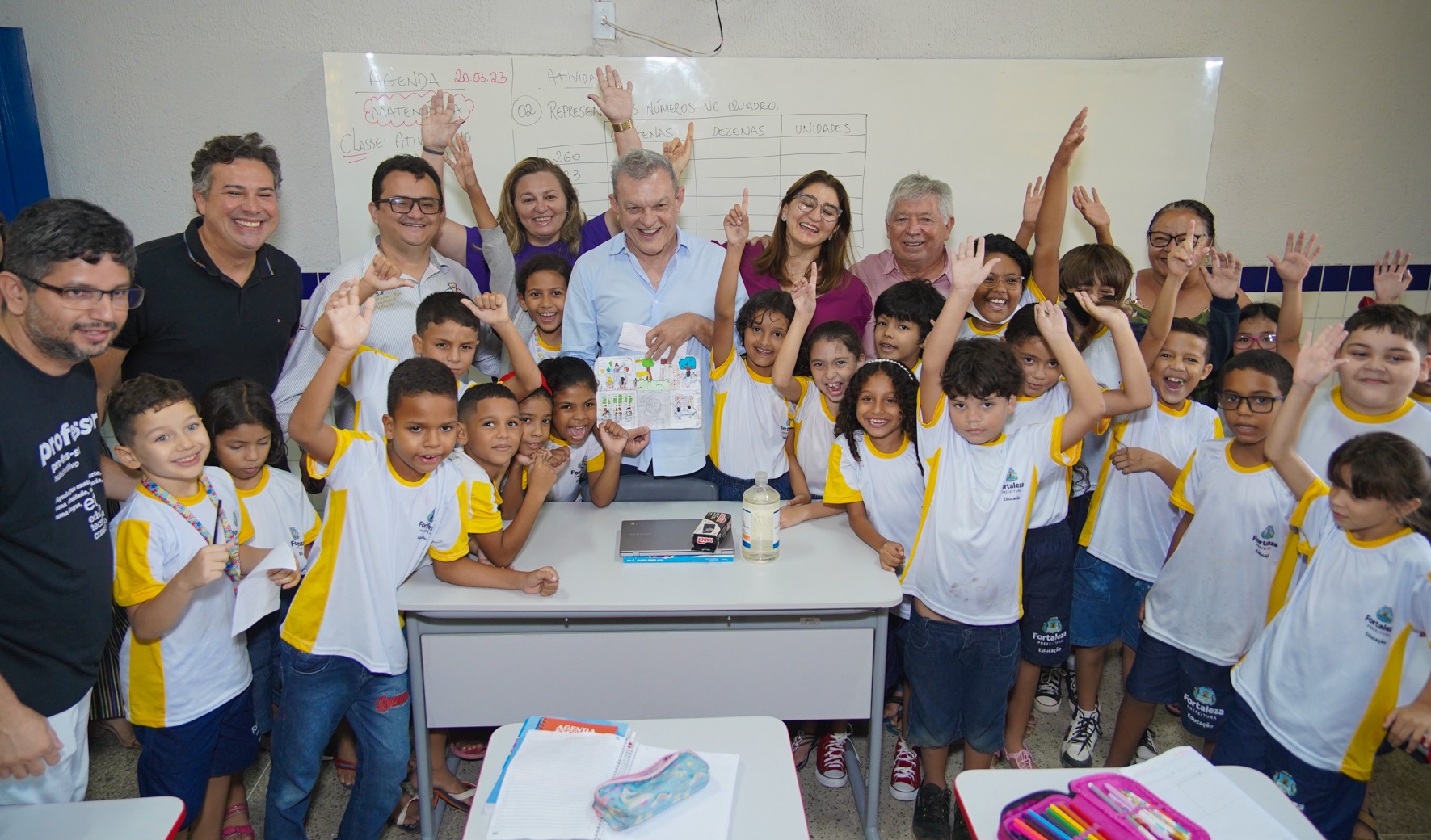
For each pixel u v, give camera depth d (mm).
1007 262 2438
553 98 3113
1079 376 1831
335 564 1682
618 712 1863
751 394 2326
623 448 2188
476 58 3066
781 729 1344
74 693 1404
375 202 2246
